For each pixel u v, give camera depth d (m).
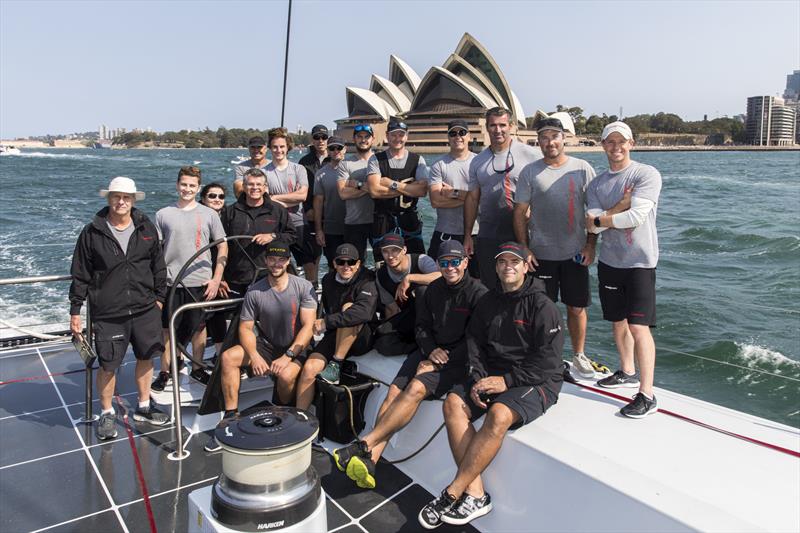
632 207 2.84
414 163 4.38
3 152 118.25
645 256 2.88
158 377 4.07
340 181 4.58
